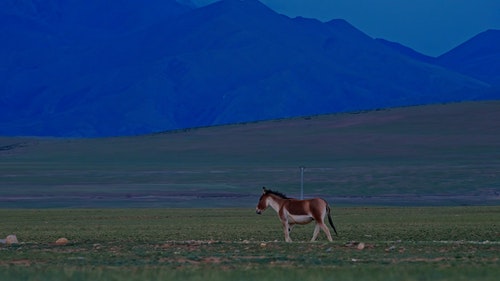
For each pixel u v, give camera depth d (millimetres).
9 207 71188
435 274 22094
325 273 22500
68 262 26609
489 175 89750
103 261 26766
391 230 42156
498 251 29250
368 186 85812
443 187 84188
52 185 90750
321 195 81625
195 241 34281
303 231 42219
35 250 30984
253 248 30656
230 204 73375
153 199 77250
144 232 42406
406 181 87812
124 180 94938
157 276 22125
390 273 22359
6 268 24438
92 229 45625
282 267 24328
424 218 52562
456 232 40156
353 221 50469
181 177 96188
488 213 57125
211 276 21984
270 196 32156
